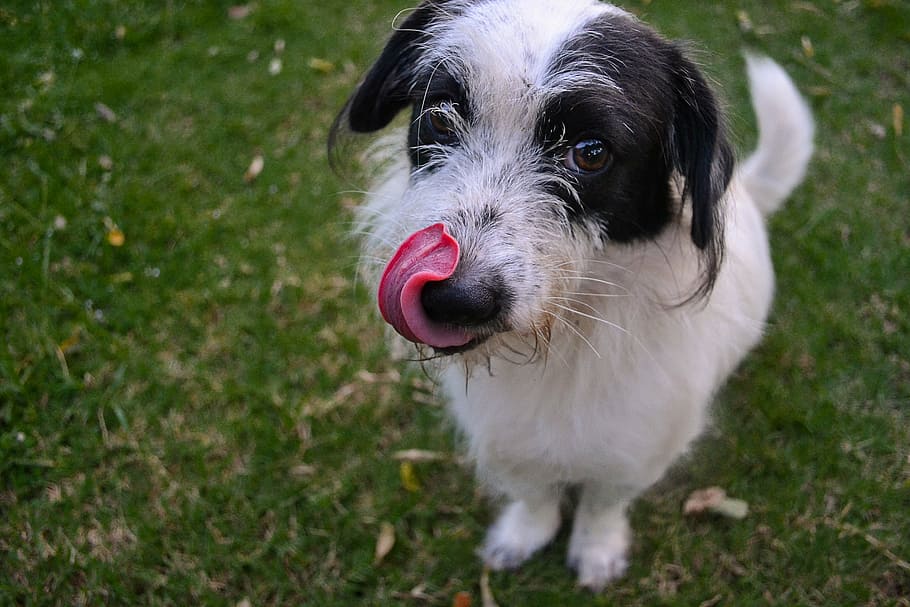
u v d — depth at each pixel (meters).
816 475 0.61
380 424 0.64
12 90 0.86
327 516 0.60
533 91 0.43
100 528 0.59
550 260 0.43
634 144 0.44
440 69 0.45
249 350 0.67
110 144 0.81
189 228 0.74
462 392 0.52
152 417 0.64
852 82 0.86
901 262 0.71
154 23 0.93
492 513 0.61
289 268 0.72
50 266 0.71
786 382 0.65
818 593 0.57
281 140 0.82
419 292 0.41
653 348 0.48
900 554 0.58
